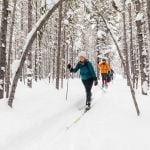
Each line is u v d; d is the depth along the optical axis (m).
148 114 10.29
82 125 9.05
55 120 9.69
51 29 41.66
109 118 9.88
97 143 7.17
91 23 34.56
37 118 9.38
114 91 19.38
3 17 11.58
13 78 10.15
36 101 12.02
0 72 11.55
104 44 35.88
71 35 37.00
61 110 11.14
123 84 28.47
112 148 6.78
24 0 31.08
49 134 8.14
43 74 52.38
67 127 8.63
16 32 39.56
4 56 11.62
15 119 8.83
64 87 22.84
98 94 17.78
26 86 21.52
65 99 13.71
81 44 43.47
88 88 12.17
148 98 14.89
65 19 26.33
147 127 8.45
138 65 40.78
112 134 7.87
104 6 18.50
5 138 7.35
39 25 9.87
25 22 38.19
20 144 7.32
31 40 9.98
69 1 15.96
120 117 9.95
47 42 42.12
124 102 13.48
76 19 35.03
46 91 16.44
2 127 7.98
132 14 34.38
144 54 19.34
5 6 11.59
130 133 7.89
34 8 27.59
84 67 12.32
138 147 6.76
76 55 49.66
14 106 10.33
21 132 7.95
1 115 8.95
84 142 7.29
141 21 19.52
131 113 10.63
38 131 8.35
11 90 10.12
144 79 19.12
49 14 9.73
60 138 7.71
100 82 29.19
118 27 35.28
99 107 12.34
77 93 16.53
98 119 9.84
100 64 22.98
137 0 19.56
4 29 11.57
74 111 11.57
